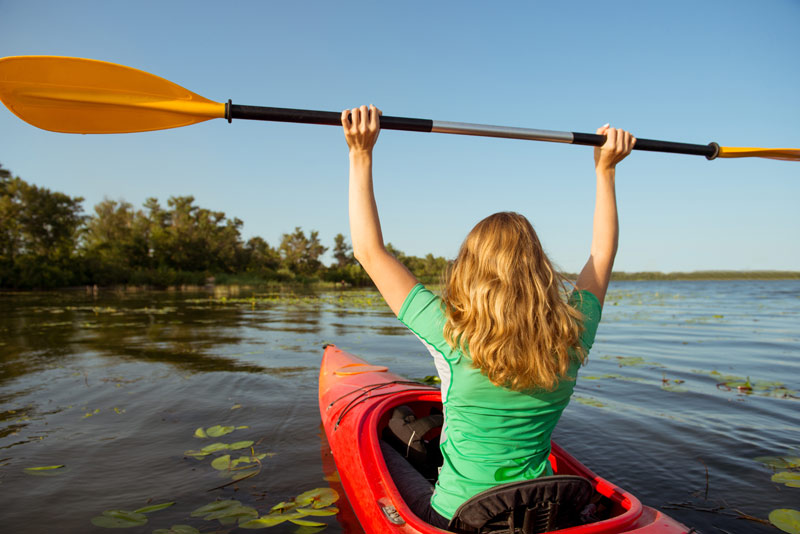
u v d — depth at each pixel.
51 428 3.21
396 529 1.45
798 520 2.04
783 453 2.81
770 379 4.66
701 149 2.23
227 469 2.57
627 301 19.84
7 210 35.88
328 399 3.20
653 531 1.34
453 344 1.20
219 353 6.06
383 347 6.70
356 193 1.33
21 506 2.16
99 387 4.29
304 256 70.50
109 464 2.64
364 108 1.29
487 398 1.21
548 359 1.16
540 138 1.67
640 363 5.50
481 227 1.28
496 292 1.16
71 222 39.44
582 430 3.19
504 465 1.26
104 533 1.93
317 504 2.18
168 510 2.12
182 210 61.59
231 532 1.95
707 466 2.64
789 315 12.42
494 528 1.24
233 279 49.81
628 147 1.61
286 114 1.65
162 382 4.48
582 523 1.43
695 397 3.96
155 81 1.96
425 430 2.25
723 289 39.34
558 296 1.23
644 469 2.61
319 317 11.53
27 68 1.90
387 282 1.31
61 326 9.00
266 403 3.81
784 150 2.34
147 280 38.38
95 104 1.94
